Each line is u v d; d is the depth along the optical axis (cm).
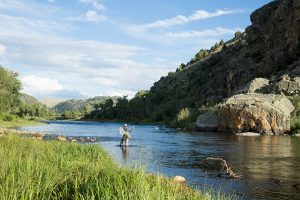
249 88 7412
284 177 1656
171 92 16625
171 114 13212
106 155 2034
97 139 4412
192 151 2919
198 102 11606
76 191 820
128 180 850
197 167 1998
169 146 3419
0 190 737
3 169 871
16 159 1016
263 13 11319
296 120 5669
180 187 1123
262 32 10931
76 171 1016
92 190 749
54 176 930
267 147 3253
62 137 4197
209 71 15888
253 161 2231
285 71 8462
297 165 2052
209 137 4822
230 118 5831
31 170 907
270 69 9700
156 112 14225
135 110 17350
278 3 11138
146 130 7112
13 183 746
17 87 13262
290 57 9181
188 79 17875
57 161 1198
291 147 3247
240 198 1227
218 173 1773
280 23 9906
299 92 6706
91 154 1988
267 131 5578
